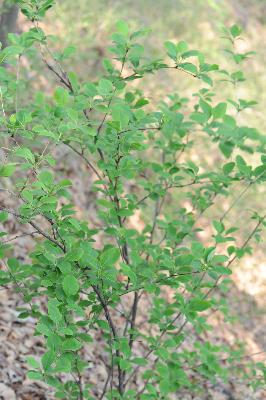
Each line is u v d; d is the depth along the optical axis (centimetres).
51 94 681
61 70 301
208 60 1025
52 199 207
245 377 430
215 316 619
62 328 200
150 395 301
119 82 275
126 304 528
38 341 420
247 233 774
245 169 289
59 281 229
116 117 252
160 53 941
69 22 820
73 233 274
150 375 318
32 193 210
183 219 361
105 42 849
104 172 300
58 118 248
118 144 262
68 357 198
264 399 508
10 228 487
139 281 265
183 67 272
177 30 1021
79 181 627
